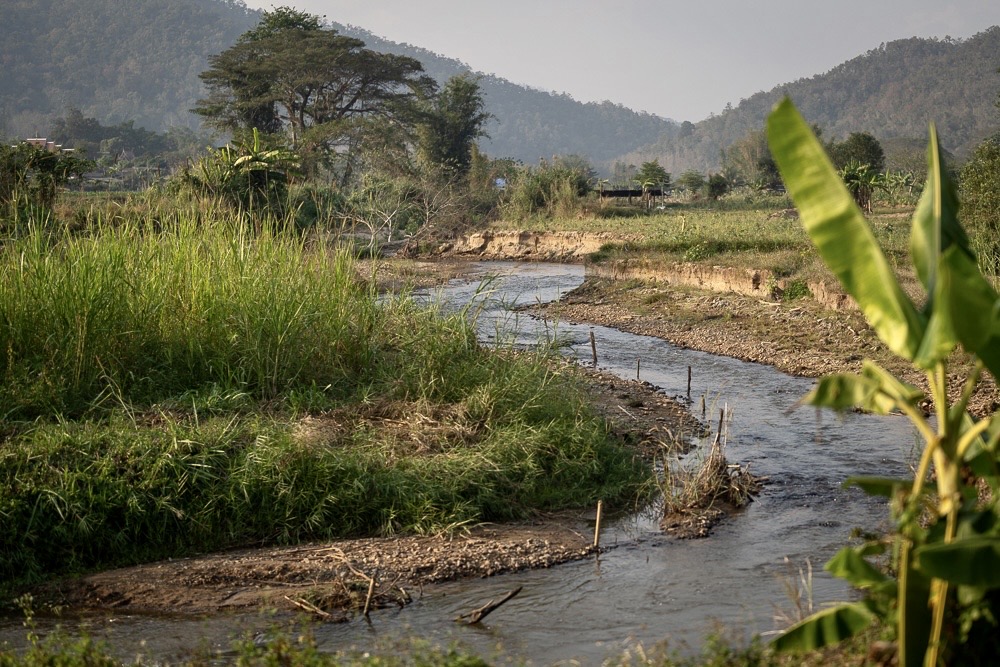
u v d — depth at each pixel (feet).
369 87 221.66
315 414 34.04
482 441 33.06
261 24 230.68
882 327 12.89
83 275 33.99
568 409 36.99
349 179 190.49
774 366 57.26
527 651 20.02
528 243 157.69
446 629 21.39
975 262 13.79
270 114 215.51
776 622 20.81
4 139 72.64
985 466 13.91
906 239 93.86
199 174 78.13
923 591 12.51
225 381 34.65
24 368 32.14
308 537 27.27
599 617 22.09
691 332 68.64
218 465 28.09
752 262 81.35
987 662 12.30
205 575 24.27
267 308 36.29
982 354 12.35
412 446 31.96
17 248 36.04
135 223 40.65
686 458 36.35
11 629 21.65
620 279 94.58
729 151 440.04
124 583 23.90
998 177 68.28
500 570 25.43
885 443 38.78
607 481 32.71
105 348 33.63
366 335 38.91
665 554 26.81
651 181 222.28
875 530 28.27
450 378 37.45
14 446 27.30
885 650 13.46
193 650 20.13
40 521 25.02
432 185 182.39
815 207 13.19
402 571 24.88
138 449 27.68
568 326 74.38
